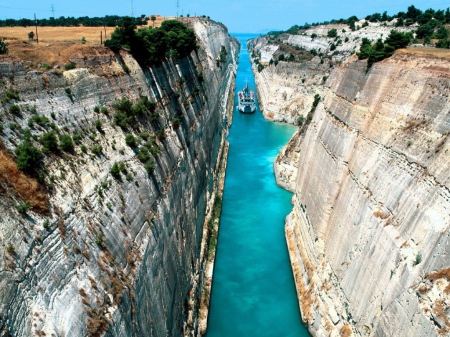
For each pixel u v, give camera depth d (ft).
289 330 142.20
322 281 140.56
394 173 116.26
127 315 79.92
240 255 184.75
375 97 144.87
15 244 59.93
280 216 220.23
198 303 144.77
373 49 159.63
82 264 72.84
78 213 77.51
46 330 58.70
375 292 105.70
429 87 115.96
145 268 94.12
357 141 147.02
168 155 136.36
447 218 89.30
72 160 84.12
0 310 51.98
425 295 84.33
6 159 68.74
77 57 106.73
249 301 155.63
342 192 145.79
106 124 104.73
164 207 119.34
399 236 103.24
